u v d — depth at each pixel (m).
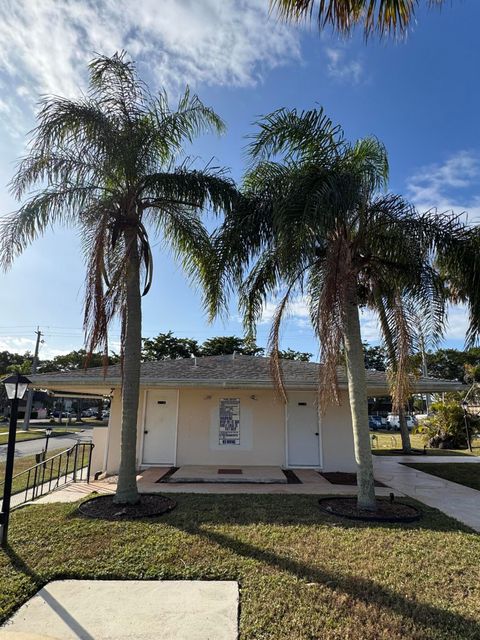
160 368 12.54
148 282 7.97
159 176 7.55
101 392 12.89
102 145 7.29
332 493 8.47
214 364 13.42
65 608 3.65
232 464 11.63
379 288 8.00
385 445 23.03
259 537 5.44
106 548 5.00
